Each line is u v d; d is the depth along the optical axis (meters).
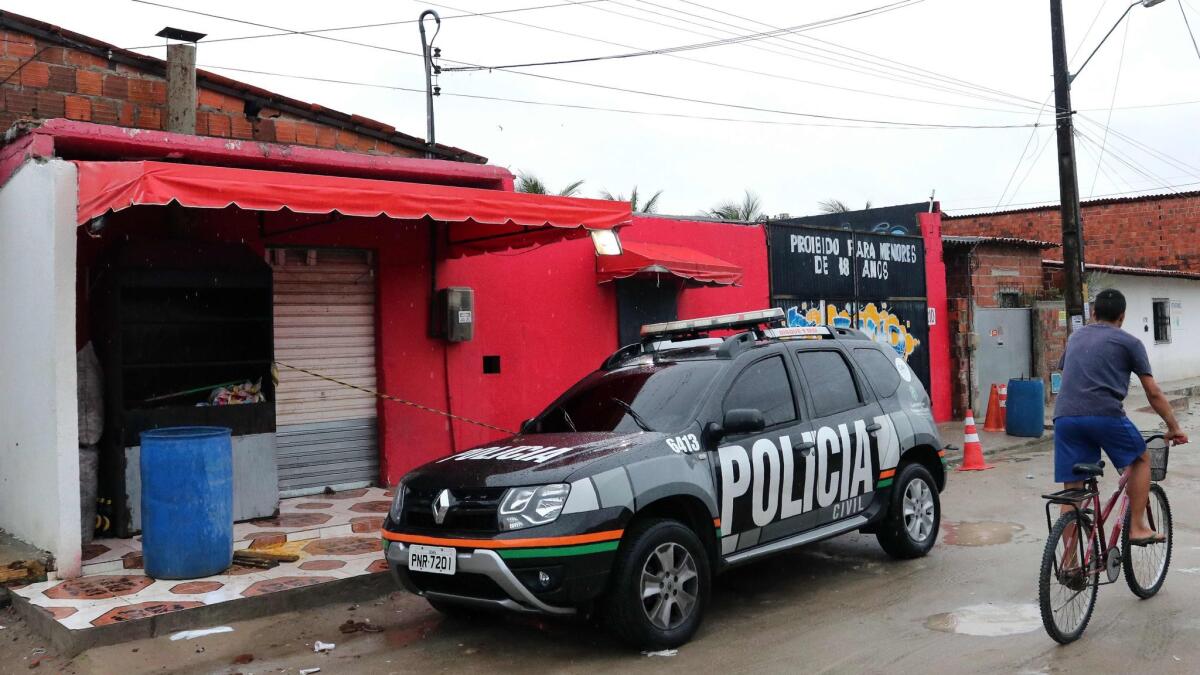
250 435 8.55
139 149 8.19
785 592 6.79
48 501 7.00
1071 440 5.84
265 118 10.78
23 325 7.40
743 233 13.93
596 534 5.21
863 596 6.60
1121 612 5.99
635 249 11.75
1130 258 30.47
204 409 8.24
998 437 15.44
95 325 8.06
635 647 5.52
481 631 6.13
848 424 7.05
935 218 17.73
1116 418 5.71
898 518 7.38
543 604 5.19
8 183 7.69
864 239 16.09
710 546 5.95
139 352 8.32
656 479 5.58
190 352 8.61
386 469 10.15
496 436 11.06
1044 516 9.36
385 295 10.20
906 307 16.95
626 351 7.42
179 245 8.00
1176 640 5.42
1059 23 16.00
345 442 10.02
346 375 10.04
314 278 9.81
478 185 10.77
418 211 7.69
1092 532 5.61
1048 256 29.42
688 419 6.10
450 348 10.69
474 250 10.53
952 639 5.58
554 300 11.63
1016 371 19.20
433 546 5.42
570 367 11.78
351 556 7.44
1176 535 8.16
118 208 6.53
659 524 5.58
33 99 9.44
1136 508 5.90
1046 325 19.83
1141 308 25.55
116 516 7.82
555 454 5.66
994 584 6.80
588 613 5.53
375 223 10.10
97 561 7.17
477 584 5.38
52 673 5.48
